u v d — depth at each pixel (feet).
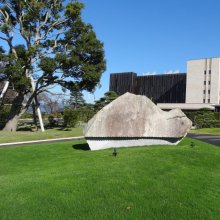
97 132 54.03
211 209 26.37
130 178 31.63
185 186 30.71
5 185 30.81
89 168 36.65
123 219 23.57
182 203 26.78
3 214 23.94
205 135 115.65
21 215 23.77
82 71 114.73
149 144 55.83
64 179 31.37
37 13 112.47
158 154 44.70
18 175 36.52
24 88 108.47
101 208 25.03
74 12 113.09
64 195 27.07
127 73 346.13
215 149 54.65
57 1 116.06
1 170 44.86
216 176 35.96
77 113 142.82
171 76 323.37
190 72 291.79
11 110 115.65
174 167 37.73
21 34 112.78
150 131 55.42
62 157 50.11
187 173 35.53
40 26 115.44
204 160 42.96
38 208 24.81
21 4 111.34
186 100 293.84
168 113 57.00
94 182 30.19
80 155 49.26
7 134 97.19
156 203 26.35
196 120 161.58
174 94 319.68
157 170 35.60
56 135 97.45
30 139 86.99
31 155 54.34
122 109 55.26
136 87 342.85
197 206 26.50
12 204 25.54
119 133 54.49
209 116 165.58
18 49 109.91
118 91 349.20
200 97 286.66
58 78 116.57
